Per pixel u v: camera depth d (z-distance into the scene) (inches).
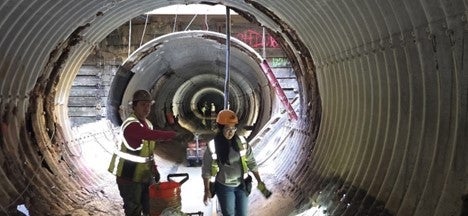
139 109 260.1
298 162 413.7
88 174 461.4
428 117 195.8
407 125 217.5
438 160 183.8
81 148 509.0
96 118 718.5
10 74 324.8
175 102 943.7
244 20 711.1
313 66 397.4
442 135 183.9
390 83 233.9
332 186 294.8
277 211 350.3
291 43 419.2
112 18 450.6
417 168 196.9
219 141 260.1
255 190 438.3
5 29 278.5
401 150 219.5
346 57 295.9
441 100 183.8
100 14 410.6
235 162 259.4
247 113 875.4
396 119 231.3
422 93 202.4
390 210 208.8
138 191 260.7
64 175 409.7
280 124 590.6
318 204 292.7
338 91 326.0
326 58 338.6
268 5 371.9
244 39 713.6
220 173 259.8
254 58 582.2
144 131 249.8
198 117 1092.5
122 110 645.3
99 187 441.4
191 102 1046.4
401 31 208.2
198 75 916.0
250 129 764.0
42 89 414.3
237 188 262.7
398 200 207.5
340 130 318.3
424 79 196.4
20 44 317.7
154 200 245.8
